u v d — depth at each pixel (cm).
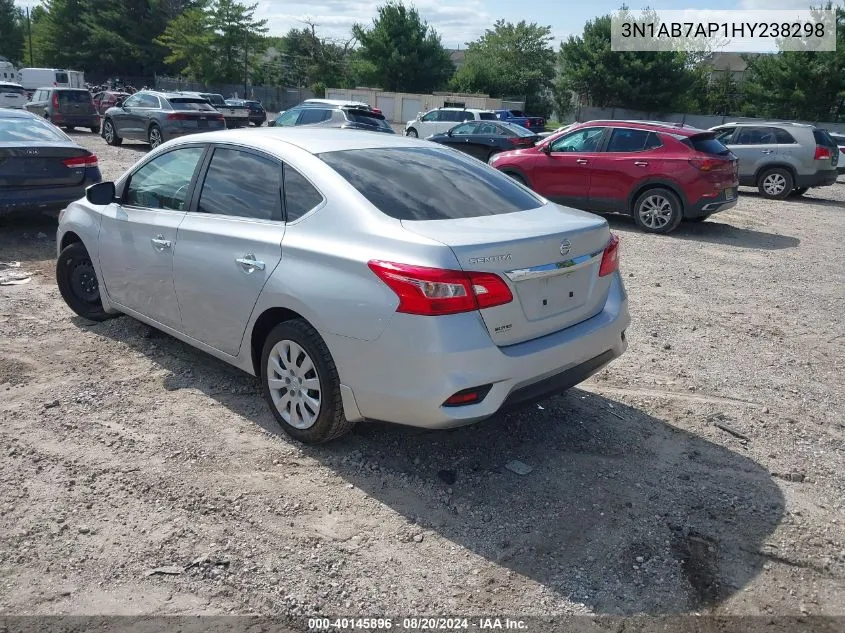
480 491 354
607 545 316
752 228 1234
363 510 336
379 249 333
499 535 321
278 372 388
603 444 407
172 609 270
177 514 327
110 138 2116
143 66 6488
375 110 1986
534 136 1936
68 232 557
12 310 597
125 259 485
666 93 4862
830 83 4425
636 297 738
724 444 416
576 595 285
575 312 368
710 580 297
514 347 335
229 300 402
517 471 373
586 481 367
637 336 608
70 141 892
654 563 306
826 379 528
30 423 405
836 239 1154
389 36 5819
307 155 393
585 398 470
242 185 415
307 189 379
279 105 5747
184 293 436
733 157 1133
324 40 6538
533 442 405
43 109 2464
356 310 333
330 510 335
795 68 4466
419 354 315
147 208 477
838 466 396
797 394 497
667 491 362
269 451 384
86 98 2484
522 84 5981
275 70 6538
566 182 1194
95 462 368
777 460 400
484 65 5953
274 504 337
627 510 343
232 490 347
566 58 5128
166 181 468
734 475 381
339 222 356
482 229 344
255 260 383
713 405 469
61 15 6450
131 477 355
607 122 1175
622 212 1158
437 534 320
